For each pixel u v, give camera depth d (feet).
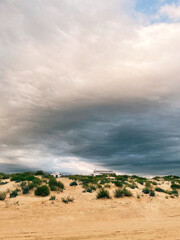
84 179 94.53
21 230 30.66
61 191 64.13
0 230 30.09
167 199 61.82
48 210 42.42
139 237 28.19
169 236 28.96
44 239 26.76
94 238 27.55
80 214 41.73
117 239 27.20
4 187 68.85
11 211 40.16
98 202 51.70
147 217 42.75
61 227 33.45
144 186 91.91
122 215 43.04
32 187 62.80
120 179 112.37
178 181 120.88
